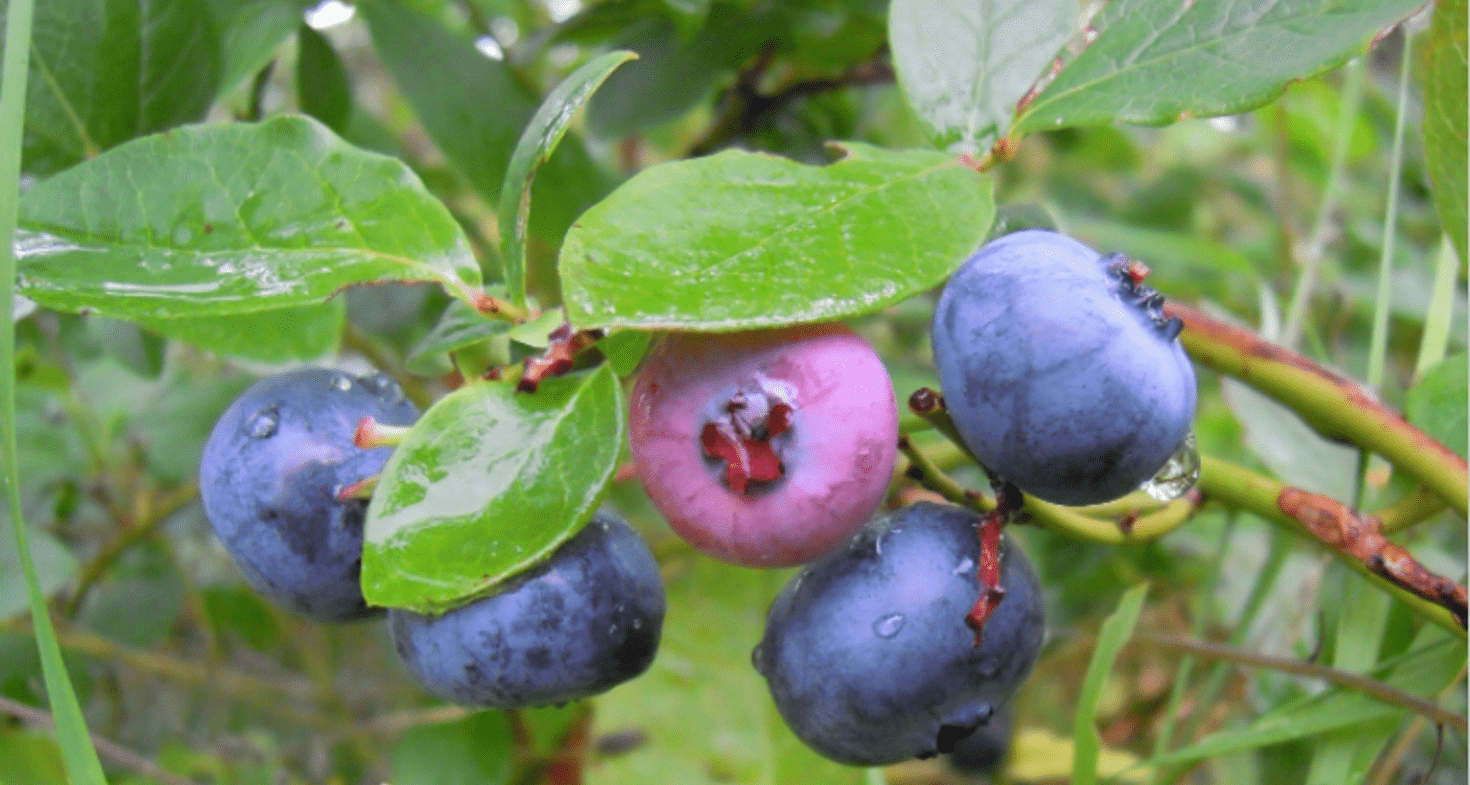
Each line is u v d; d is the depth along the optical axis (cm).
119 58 16
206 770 24
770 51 22
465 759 18
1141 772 23
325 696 28
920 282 13
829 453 13
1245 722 23
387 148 23
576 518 13
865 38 21
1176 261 28
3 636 22
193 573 31
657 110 21
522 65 23
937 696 13
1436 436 16
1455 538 22
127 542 25
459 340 14
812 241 13
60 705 13
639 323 12
